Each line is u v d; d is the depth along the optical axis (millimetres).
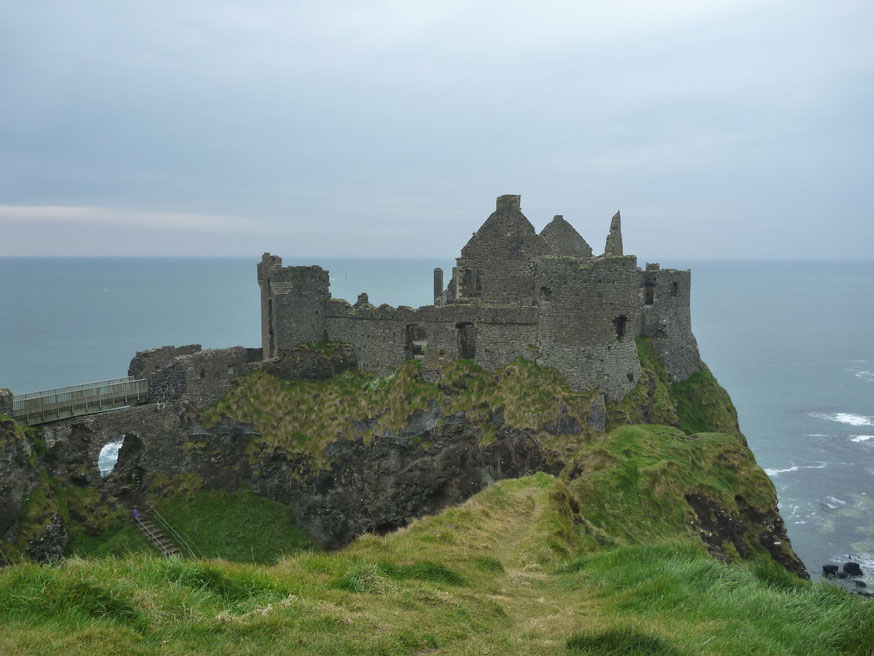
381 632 12258
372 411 52219
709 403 55219
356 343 57094
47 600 10992
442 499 50312
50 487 41969
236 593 13195
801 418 109500
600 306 45906
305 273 57688
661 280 56531
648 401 48000
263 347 62500
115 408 48219
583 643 12102
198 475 51719
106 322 193750
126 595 11602
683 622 13719
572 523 26844
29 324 189875
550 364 47812
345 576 15359
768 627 13344
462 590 16562
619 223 61125
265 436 52844
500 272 56469
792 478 79812
